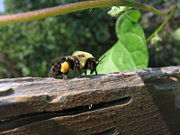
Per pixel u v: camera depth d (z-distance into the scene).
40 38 0.34
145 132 0.06
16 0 0.36
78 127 0.05
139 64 0.09
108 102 0.06
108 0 0.07
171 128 0.07
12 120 0.05
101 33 0.26
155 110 0.06
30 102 0.05
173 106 0.07
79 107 0.05
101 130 0.06
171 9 0.11
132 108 0.06
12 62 0.36
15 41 0.35
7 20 0.05
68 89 0.05
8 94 0.05
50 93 0.05
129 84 0.06
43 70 0.33
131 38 0.09
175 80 0.07
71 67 0.08
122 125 0.06
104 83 0.06
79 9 0.06
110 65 0.10
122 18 0.09
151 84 0.06
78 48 0.29
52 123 0.05
